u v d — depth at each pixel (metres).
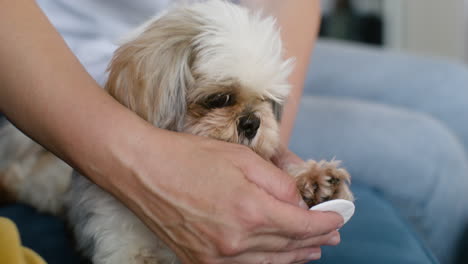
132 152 1.03
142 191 1.03
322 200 1.31
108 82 1.38
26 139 2.02
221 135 1.33
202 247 1.02
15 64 1.07
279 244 1.04
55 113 1.05
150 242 1.37
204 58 1.40
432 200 2.43
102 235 1.37
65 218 1.69
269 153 1.42
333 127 2.60
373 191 2.38
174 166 1.01
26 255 0.90
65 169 1.82
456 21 5.19
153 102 1.35
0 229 0.89
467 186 2.42
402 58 3.12
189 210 0.99
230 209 0.98
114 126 1.05
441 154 2.46
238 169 1.02
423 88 2.96
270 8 2.20
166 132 1.08
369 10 5.84
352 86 3.08
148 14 2.27
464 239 2.39
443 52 5.32
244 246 0.99
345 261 1.44
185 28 1.44
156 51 1.37
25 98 1.07
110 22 2.22
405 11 5.55
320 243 1.13
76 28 2.19
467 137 2.85
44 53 1.10
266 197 0.99
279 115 1.73
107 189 1.07
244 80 1.38
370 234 1.65
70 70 1.11
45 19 1.19
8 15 1.11
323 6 5.82
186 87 1.41
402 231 1.71
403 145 2.49
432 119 2.66
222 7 1.56
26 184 1.89
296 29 2.11
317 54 3.18
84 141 1.04
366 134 2.54
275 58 1.46
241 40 1.42
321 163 1.41
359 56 3.15
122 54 1.38
